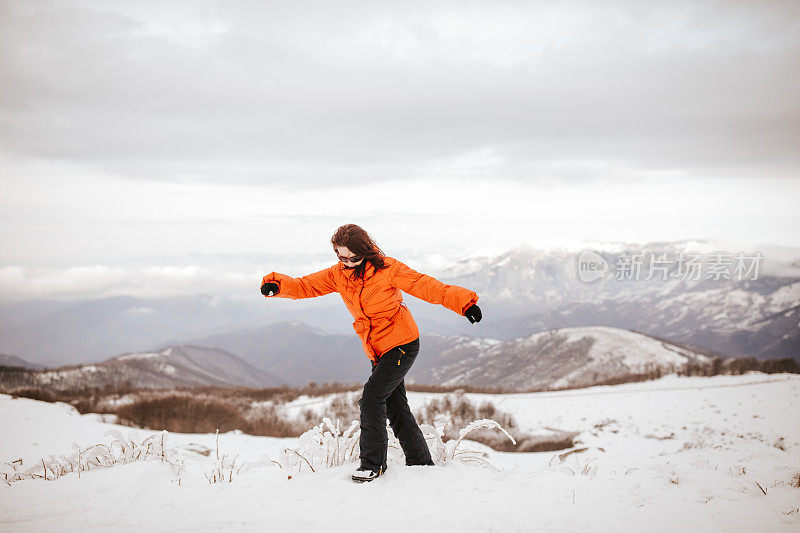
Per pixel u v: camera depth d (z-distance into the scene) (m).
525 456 11.02
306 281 3.45
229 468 3.98
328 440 3.80
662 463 4.13
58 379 75.69
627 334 156.00
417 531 2.32
